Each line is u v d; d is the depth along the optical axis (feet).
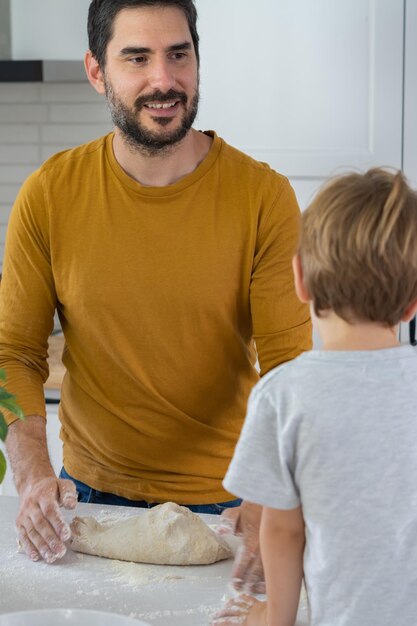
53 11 10.84
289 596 4.28
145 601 4.86
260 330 6.32
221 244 6.22
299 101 9.76
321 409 3.97
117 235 6.24
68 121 11.96
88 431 6.56
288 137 9.83
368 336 4.14
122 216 6.24
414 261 4.05
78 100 11.90
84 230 6.29
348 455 3.94
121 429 6.42
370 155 9.71
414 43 9.53
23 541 5.43
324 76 9.69
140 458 6.45
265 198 6.26
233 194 6.26
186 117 6.06
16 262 6.47
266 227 6.25
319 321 4.30
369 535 3.95
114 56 6.00
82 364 6.52
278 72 9.75
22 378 6.36
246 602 4.65
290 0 9.62
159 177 6.23
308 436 3.97
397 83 9.58
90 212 6.29
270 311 6.26
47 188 6.37
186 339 6.27
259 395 4.14
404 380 4.06
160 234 6.21
